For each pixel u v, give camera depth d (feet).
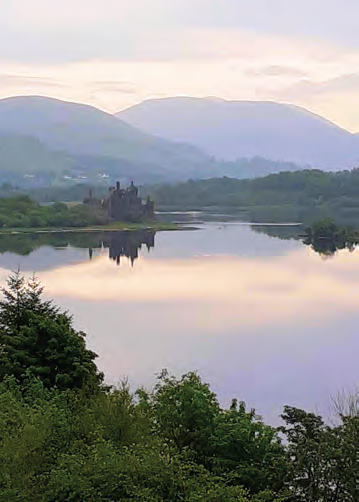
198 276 354.95
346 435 73.97
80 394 94.89
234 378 164.04
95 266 403.34
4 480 62.13
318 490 71.61
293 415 84.58
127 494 61.67
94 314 246.68
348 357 185.26
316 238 577.84
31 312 111.65
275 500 68.74
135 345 197.36
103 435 76.89
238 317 243.19
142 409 88.12
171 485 63.36
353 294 295.69
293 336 212.23
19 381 101.55
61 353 106.01
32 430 70.79
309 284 325.21
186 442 87.04
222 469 80.94
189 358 182.91
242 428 86.22
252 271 375.04
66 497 61.82
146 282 332.60
